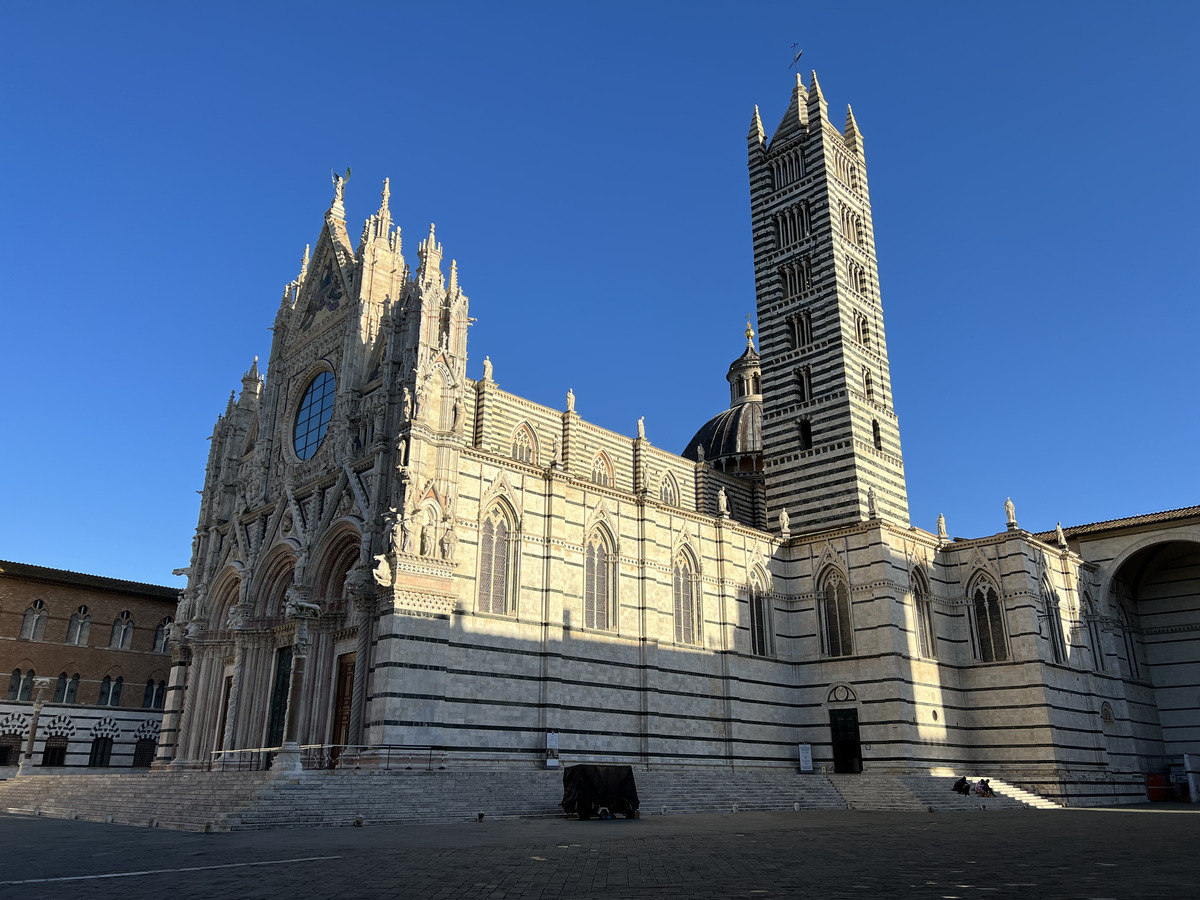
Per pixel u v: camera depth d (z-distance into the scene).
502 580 54.44
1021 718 66.88
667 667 61.50
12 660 80.19
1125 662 83.25
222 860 23.73
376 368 59.03
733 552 68.88
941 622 70.94
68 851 26.66
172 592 91.44
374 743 46.00
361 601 50.09
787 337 81.81
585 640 57.12
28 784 58.31
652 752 58.31
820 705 68.38
